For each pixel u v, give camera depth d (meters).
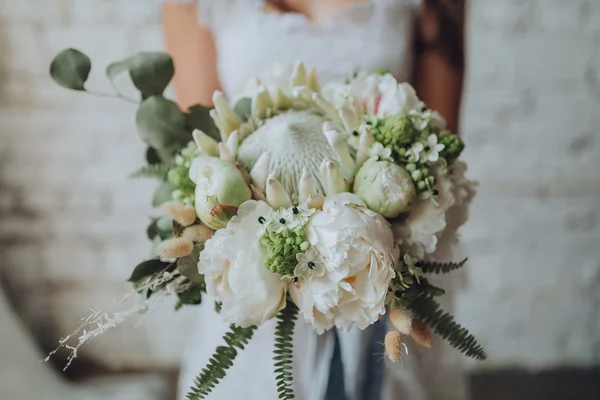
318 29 1.07
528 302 1.75
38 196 1.66
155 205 0.75
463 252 1.70
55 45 1.54
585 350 1.79
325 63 1.05
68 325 1.76
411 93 0.69
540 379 1.78
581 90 1.58
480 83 1.58
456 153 0.68
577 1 1.51
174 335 1.77
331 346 0.82
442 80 1.16
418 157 0.64
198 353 1.09
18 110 1.59
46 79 1.57
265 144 0.65
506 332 1.78
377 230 0.58
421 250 0.64
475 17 1.53
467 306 1.76
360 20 1.07
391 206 0.60
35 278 1.72
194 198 0.65
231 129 0.69
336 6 1.10
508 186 1.65
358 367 0.85
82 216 1.68
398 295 0.62
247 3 1.08
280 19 1.06
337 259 0.56
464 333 0.66
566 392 1.73
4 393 1.39
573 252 1.71
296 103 0.72
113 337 1.77
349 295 0.59
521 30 1.54
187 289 0.68
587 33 1.54
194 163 0.63
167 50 1.21
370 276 0.57
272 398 0.98
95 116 1.60
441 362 1.08
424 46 1.15
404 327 0.58
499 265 1.72
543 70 1.57
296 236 0.57
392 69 1.08
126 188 1.66
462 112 1.60
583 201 1.67
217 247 0.58
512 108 1.60
